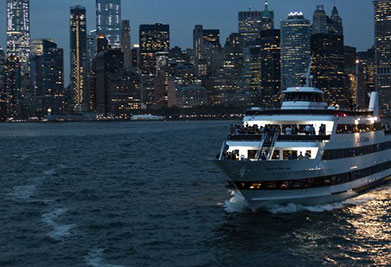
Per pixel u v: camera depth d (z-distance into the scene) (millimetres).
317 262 44156
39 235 52000
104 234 52281
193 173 94188
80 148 162000
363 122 68062
